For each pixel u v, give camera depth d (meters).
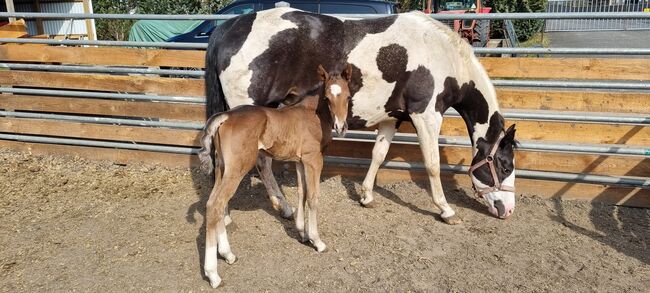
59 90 6.17
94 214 4.65
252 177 5.57
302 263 3.80
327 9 8.03
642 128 4.81
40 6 15.13
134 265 3.75
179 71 5.64
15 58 6.27
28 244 4.05
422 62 4.20
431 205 4.93
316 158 3.75
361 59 4.15
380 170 5.48
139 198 5.05
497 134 4.41
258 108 3.50
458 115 5.34
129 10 17.30
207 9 16.52
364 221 4.55
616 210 4.80
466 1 17.42
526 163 5.11
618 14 4.50
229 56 4.03
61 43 6.00
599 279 3.62
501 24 18.73
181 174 5.75
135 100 6.10
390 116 4.50
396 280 3.59
